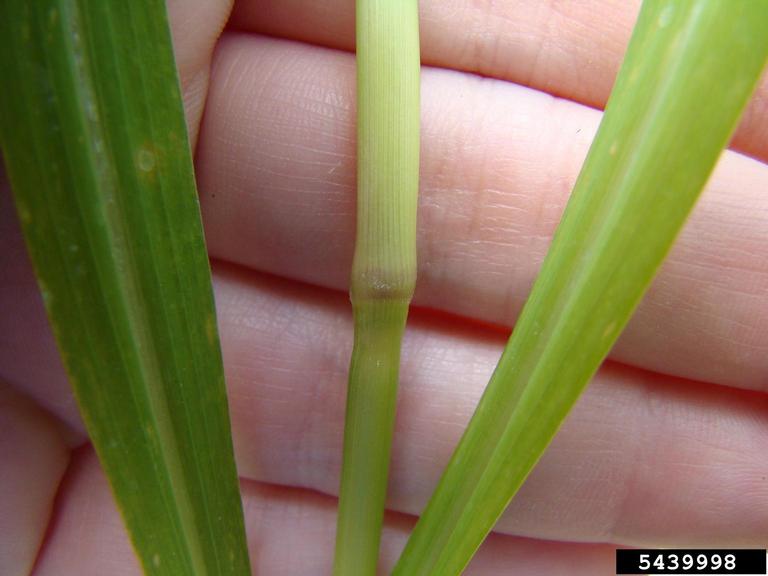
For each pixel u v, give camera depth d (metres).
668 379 0.06
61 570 0.07
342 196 0.06
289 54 0.06
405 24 0.05
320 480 0.07
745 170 0.06
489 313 0.06
